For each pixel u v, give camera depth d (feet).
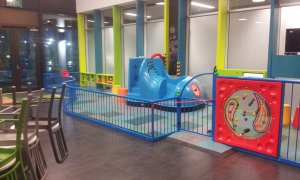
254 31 19.12
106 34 31.14
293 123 14.44
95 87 32.40
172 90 19.22
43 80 30.14
